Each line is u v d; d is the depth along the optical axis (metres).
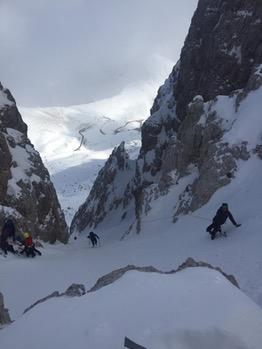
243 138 34.06
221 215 23.53
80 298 7.63
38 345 6.70
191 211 32.75
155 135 57.31
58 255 29.72
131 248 28.06
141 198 39.78
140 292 7.14
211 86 47.25
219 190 32.25
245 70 45.09
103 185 68.81
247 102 37.00
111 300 7.11
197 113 40.09
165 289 7.13
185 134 39.75
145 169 55.12
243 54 45.28
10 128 42.75
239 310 6.50
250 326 6.32
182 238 27.47
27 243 28.30
